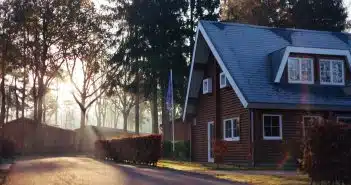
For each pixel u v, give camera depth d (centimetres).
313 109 2214
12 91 7425
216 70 2639
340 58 2444
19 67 5219
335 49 2414
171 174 1752
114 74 5272
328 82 2398
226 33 2553
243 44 2497
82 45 5441
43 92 5788
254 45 2498
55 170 2030
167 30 4759
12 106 8062
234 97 2434
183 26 4803
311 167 1200
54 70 5612
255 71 2320
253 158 2188
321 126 1186
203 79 2838
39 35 5259
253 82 2255
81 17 5291
